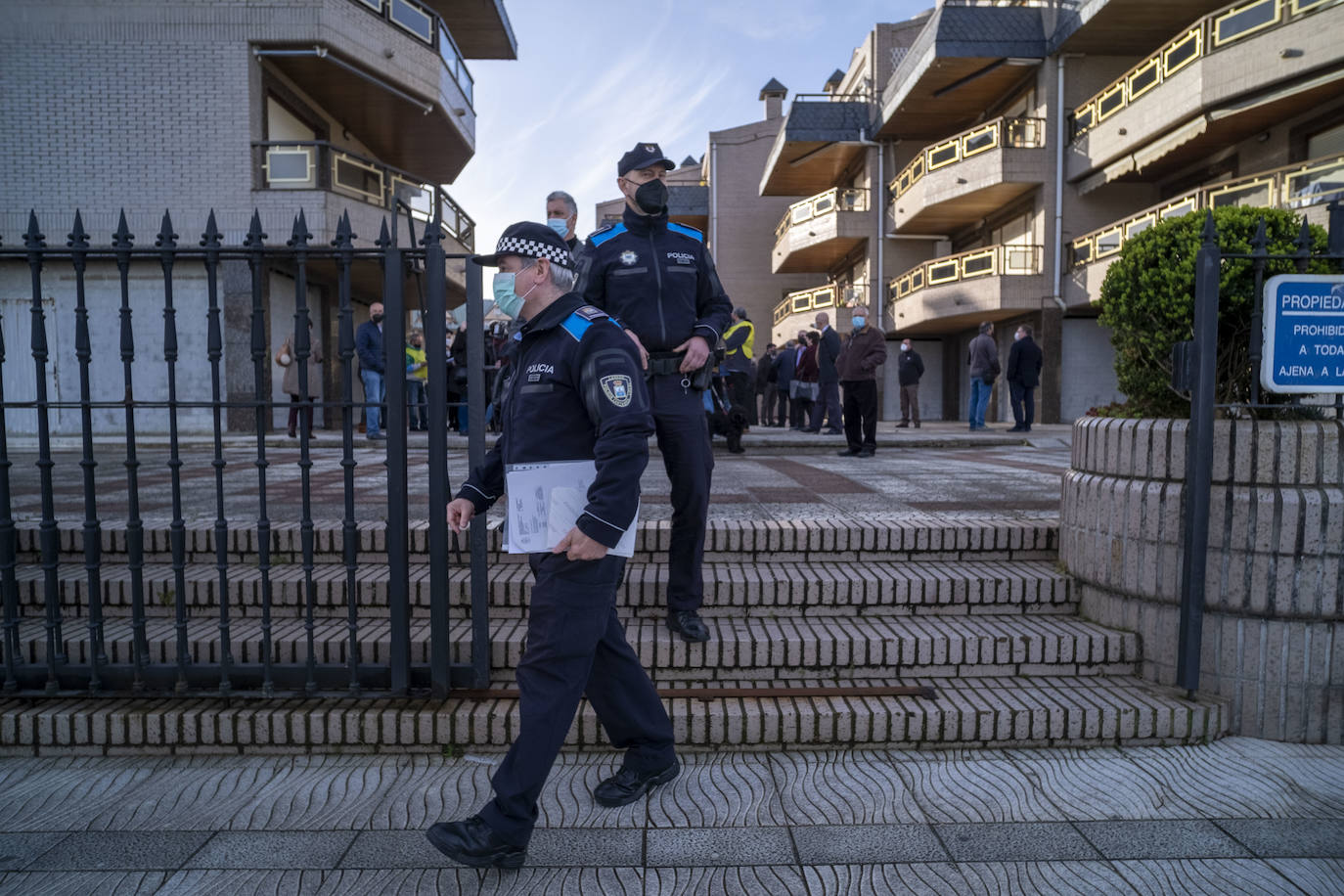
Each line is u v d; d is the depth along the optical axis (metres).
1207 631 3.04
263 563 2.92
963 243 23.81
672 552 3.21
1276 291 2.89
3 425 2.92
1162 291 3.18
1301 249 2.93
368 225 13.25
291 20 12.32
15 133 12.20
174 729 2.87
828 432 12.71
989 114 22.12
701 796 2.62
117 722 2.88
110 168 12.31
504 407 2.46
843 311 24.09
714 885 2.15
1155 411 3.42
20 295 12.26
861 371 8.23
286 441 10.52
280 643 3.14
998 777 2.74
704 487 3.10
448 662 2.99
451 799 2.59
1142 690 3.10
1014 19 19.06
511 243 2.35
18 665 3.00
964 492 5.36
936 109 22.25
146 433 12.37
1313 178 12.59
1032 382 13.64
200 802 2.58
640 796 2.60
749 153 33.34
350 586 2.94
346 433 2.91
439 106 15.02
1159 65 15.63
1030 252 19.25
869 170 24.73
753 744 2.92
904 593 3.52
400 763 2.84
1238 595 2.97
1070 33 17.86
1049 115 18.94
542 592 2.27
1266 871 2.21
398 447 2.91
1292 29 12.91
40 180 12.25
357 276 14.08
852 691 3.05
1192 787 2.65
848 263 28.11
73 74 12.23
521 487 2.33
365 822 2.46
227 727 2.87
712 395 3.56
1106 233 17.36
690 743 2.91
